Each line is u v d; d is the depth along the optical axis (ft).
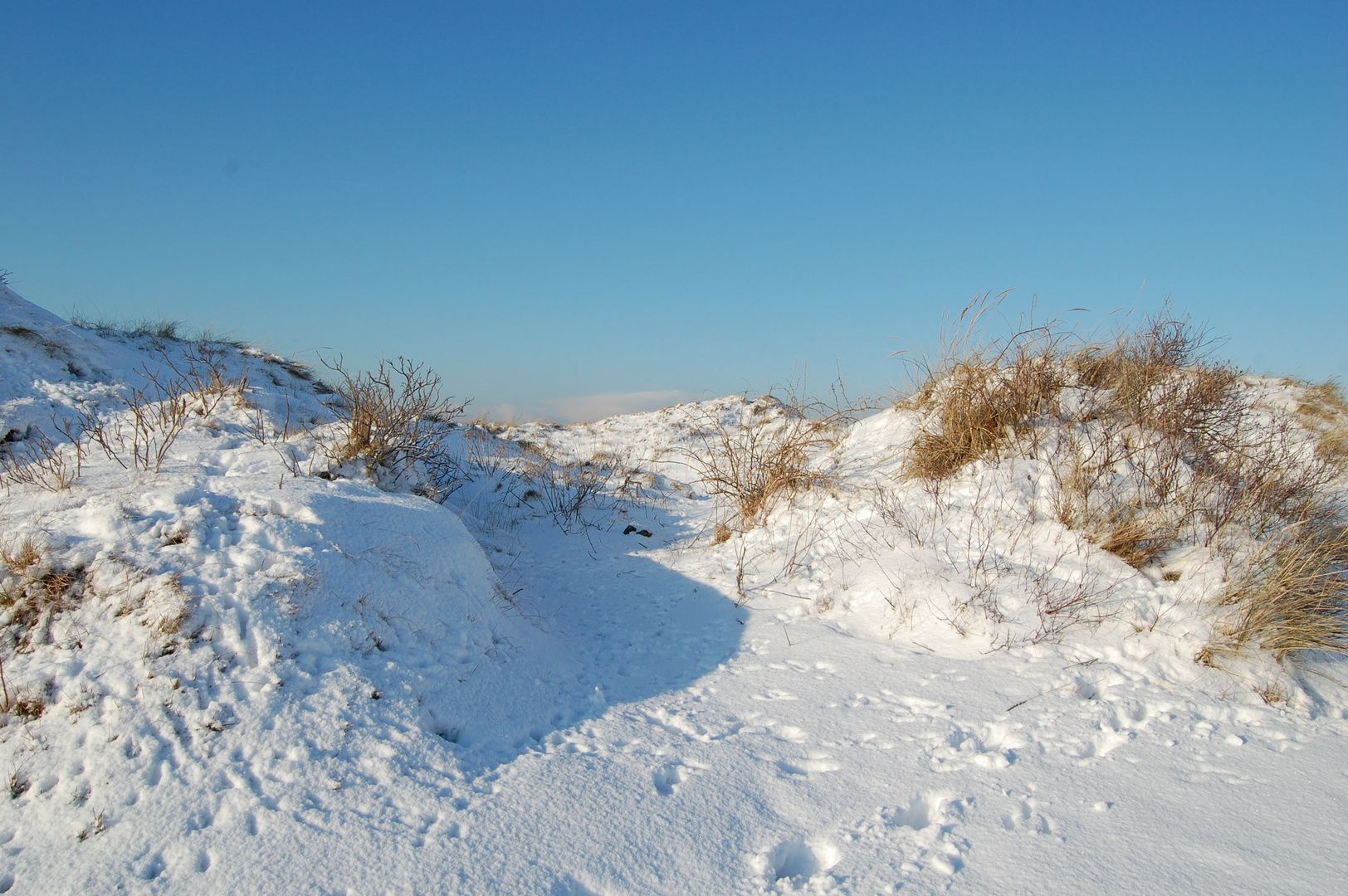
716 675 17.10
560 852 10.23
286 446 22.13
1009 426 25.43
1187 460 22.43
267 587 13.74
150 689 11.79
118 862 9.63
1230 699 14.69
